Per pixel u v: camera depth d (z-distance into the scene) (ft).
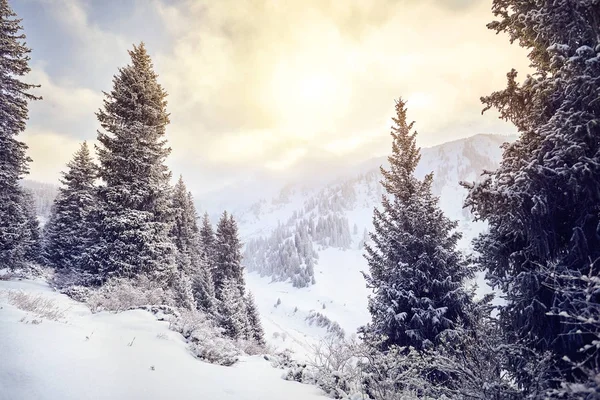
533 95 22.40
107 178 57.31
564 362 18.89
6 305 26.37
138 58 65.10
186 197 126.11
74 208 100.73
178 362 22.99
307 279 441.27
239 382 21.17
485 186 21.38
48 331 22.06
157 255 57.62
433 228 40.06
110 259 53.31
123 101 60.85
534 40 21.56
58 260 100.27
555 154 19.13
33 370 15.42
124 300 41.04
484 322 21.50
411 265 39.58
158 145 61.98
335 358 25.73
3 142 56.95
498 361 18.93
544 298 21.07
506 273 24.57
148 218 58.44
